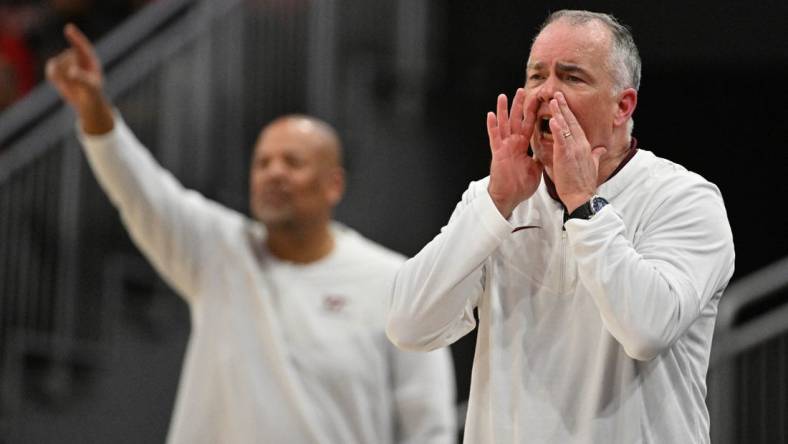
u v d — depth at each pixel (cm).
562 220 711
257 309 1199
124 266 1731
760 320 1591
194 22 1866
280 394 1170
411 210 2192
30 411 1645
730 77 2270
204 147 1845
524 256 723
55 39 2180
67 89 1193
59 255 1697
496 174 697
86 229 1748
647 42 2117
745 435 1537
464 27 2234
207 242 1223
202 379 1191
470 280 705
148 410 1756
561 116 678
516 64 2234
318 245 1234
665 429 685
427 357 1206
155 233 1213
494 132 712
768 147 2278
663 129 2302
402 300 714
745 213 2295
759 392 1675
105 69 1831
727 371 1509
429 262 705
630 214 703
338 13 2112
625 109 709
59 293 1683
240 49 1930
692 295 668
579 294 701
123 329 1736
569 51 695
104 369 1712
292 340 1185
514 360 713
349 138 2064
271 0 1983
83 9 2206
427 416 1190
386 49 2183
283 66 1995
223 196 1878
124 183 1201
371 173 2131
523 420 700
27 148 1694
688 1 2103
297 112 2014
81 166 1756
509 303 723
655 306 652
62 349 1667
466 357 2284
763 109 2280
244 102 1945
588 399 692
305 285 1212
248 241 1234
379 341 1195
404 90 2186
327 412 1166
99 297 1730
